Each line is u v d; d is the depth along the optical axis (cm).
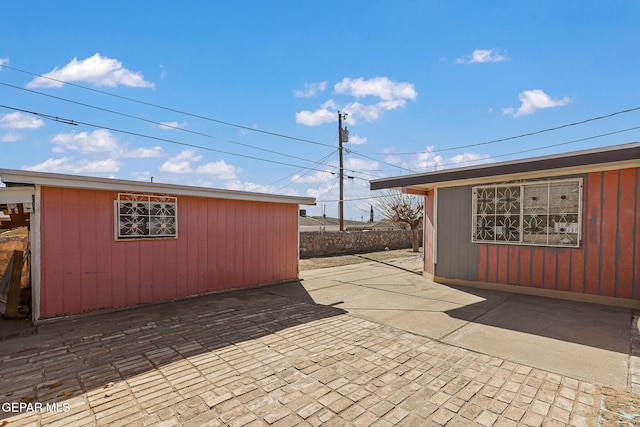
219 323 471
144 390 280
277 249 791
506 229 675
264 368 321
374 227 2891
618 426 224
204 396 269
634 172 529
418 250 1750
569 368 317
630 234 533
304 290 711
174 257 616
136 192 570
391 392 274
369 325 459
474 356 348
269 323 470
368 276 902
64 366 331
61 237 497
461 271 748
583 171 573
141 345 387
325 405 254
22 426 231
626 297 538
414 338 405
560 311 521
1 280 567
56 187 493
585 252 576
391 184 798
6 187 464
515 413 242
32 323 473
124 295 555
